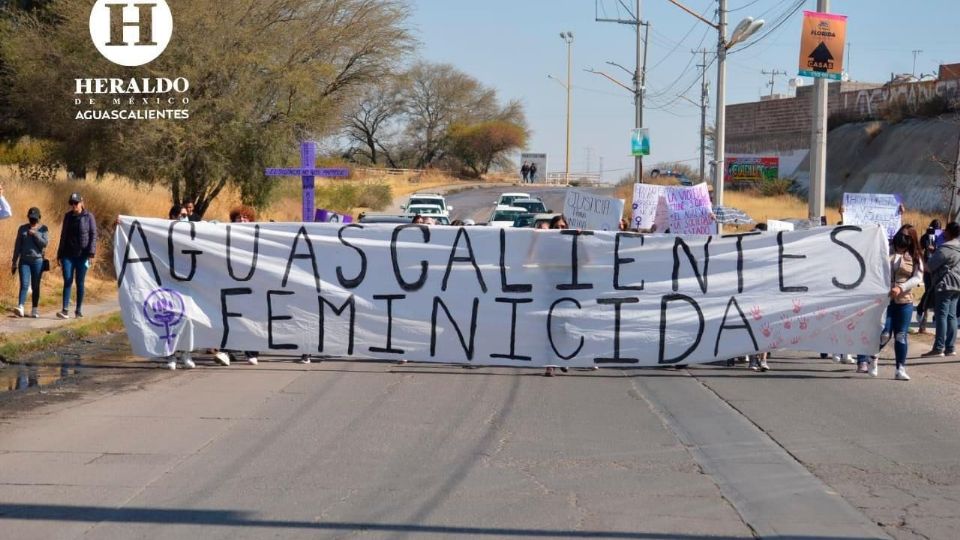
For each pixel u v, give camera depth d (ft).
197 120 74.23
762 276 40.16
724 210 94.43
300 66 84.23
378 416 31.30
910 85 183.11
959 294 45.65
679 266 40.14
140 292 39.88
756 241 40.09
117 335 50.65
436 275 40.22
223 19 77.05
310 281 40.29
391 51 96.99
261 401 33.55
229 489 22.90
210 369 40.32
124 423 29.86
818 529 20.54
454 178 311.27
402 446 27.32
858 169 186.91
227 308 40.24
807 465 25.85
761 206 175.42
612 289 40.09
